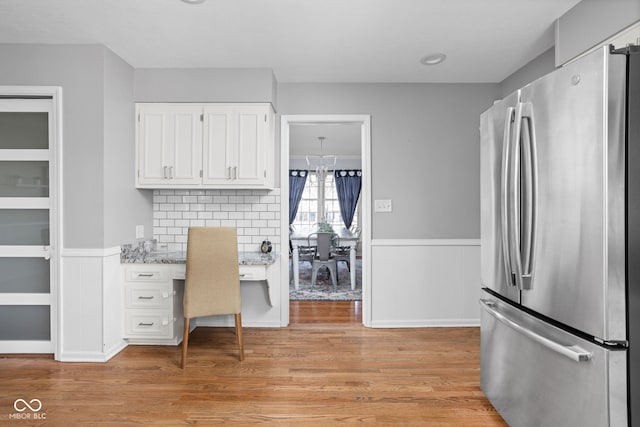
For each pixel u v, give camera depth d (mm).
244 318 3555
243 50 2898
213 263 2684
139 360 2746
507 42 2754
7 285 2820
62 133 2744
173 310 3016
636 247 1256
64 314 2744
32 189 2803
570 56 2297
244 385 2355
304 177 8289
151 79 3236
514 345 1812
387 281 3576
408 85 3594
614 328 1251
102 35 2637
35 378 2447
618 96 1238
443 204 3604
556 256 1471
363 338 3250
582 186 1338
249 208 3596
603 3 2018
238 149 3248
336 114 3580
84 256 2732
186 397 2201
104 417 1989
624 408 1258
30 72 2748
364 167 3615
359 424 1935
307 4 2252
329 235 5113
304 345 3066
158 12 2342
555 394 1504
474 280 3604
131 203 3184
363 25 2508
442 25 2508
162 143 3240
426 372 2555
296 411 2053
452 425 1932
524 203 1644
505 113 1819
